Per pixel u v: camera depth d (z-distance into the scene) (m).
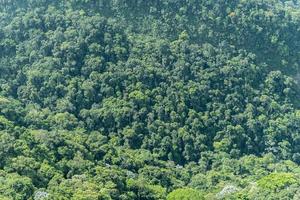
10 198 193.62
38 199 199.50
